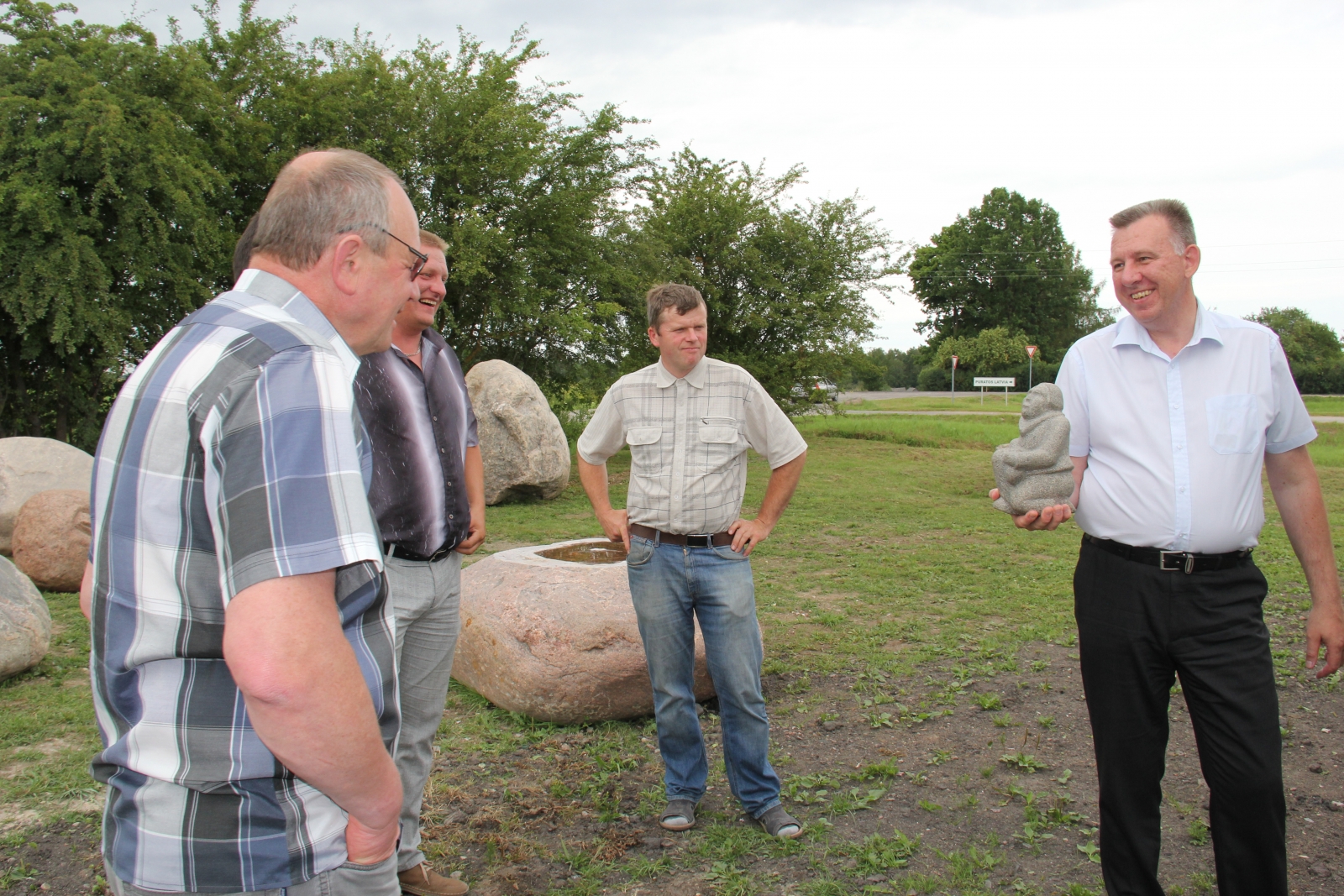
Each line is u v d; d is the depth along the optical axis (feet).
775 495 11.12
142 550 4.51
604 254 59.88
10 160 39.27
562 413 65.46
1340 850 10.71
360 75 51.80
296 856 4.72
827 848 10.82
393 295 5.40
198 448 4.43
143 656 4.54
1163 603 8.52
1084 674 9.10
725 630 10.80
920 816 11.68
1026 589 24.61
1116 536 8.85
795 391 81.15
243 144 48.39
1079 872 10.27
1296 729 14.44
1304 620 21.13
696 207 75.31
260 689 4.14
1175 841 11.04
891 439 77.36
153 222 41.73
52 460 28.73
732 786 11.28
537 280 55.16
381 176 5.34
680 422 10.86
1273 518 36.91
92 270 39.06
